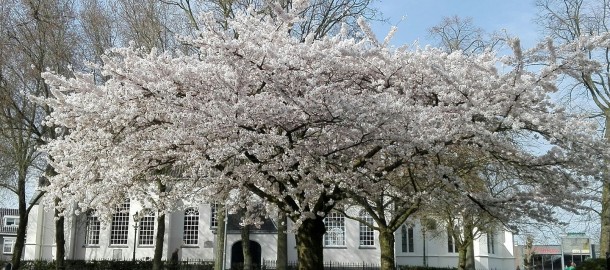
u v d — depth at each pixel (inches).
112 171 553.3
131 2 1103.6
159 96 490.6
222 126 477.1
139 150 536.4
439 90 531.2
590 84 950.4
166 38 1108.5
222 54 486.0
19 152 1095.6
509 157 537.3
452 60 577.3
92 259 1706.4
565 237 1163.9
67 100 525.0
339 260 1702.8
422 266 1790.1
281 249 1168.2
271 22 554.9
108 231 1744.6
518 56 488.4
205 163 506.6
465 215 676.7
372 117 468.1
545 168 529.7
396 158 557.3
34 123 1116.5
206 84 506.0
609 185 831.1
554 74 503.5
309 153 499.8
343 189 559.2
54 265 1596.9
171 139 498.0
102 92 524.4
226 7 985.5
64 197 579.8
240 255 1716.3
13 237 2496.3
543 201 534.3
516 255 2309.3
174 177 630.5
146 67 514.0
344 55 526.6
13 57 1018.1
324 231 582.6
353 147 530.3
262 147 480.7
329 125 491.8
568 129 495.8
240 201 652.7
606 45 488.7
